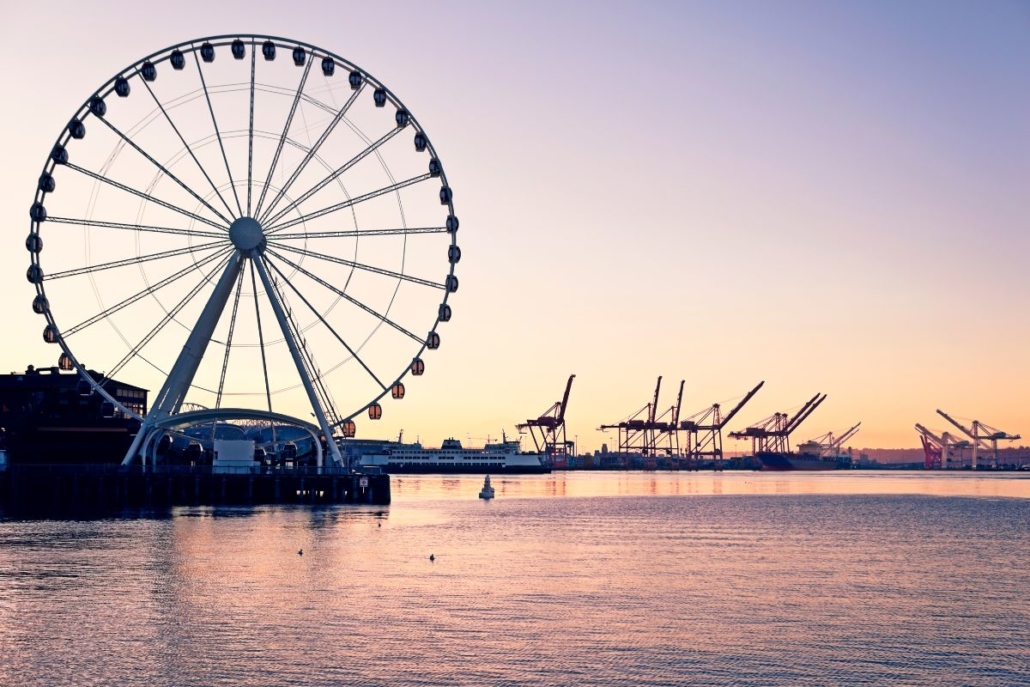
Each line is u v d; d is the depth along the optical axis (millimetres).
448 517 126750
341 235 112688
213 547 81125
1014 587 66625
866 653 47500
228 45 110312
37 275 109312
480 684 42000
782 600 60656
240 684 41562
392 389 118625
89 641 48000
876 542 98062
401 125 114500
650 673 43812
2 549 78938
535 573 70750
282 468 134125
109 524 99562
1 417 158250
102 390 117000
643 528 113062
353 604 57344
